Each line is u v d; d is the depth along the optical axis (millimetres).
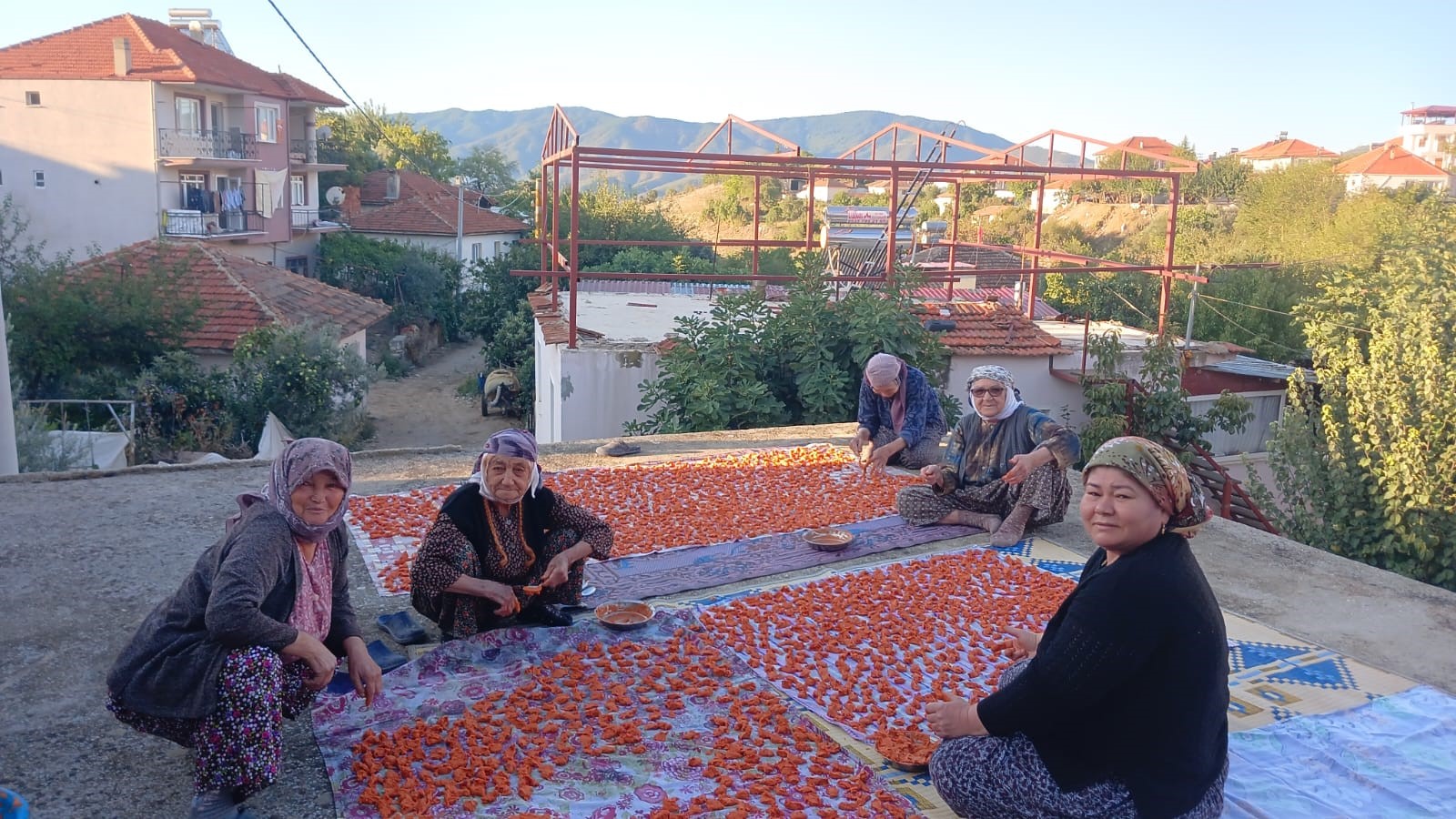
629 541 6340
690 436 10031
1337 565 6391
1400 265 15055
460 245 37281
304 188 36000
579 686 4184
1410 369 13641
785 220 57594
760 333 13125
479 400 25797
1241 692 4414
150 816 3293
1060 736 2994
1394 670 4746
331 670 3283
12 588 5320
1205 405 16703
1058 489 6445
